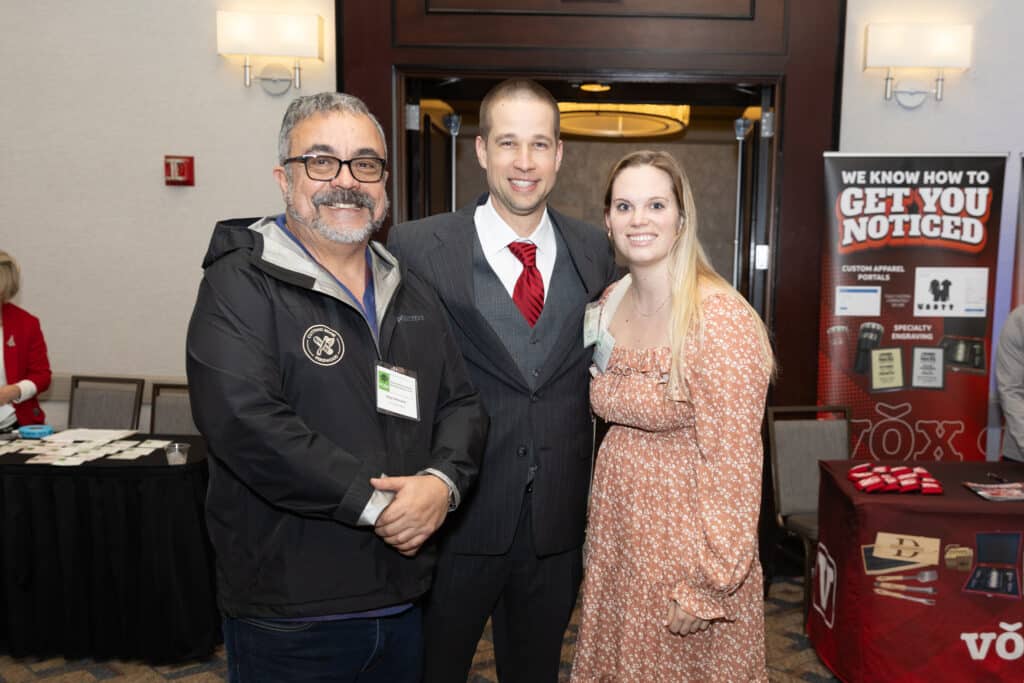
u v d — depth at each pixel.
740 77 3.93
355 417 1.36
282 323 1.32
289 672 1.35
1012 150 4.00
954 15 3.95
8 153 4.14
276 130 4.08
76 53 4.08
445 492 1.40
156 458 2.89
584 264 1.95
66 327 4.23
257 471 1.25
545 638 1.94
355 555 1.34
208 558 2.88
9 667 2.85
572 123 6.57
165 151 4.12
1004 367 3.16
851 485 2.67
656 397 1.63
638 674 1.65
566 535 1.89
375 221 1.43
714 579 1.51
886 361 3.87
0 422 3.38
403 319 1.51
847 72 3.99
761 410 1.56
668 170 1.63
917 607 2.50
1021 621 2.48
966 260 3.81
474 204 2.02
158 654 2.82
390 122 3.98
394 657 1.48
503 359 1.82
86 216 4.16
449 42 3.93
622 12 3.88
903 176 3.81
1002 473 2.87
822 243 3.91
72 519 2.80
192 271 4.18
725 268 7.31
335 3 3.96
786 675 2.84
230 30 3.94
